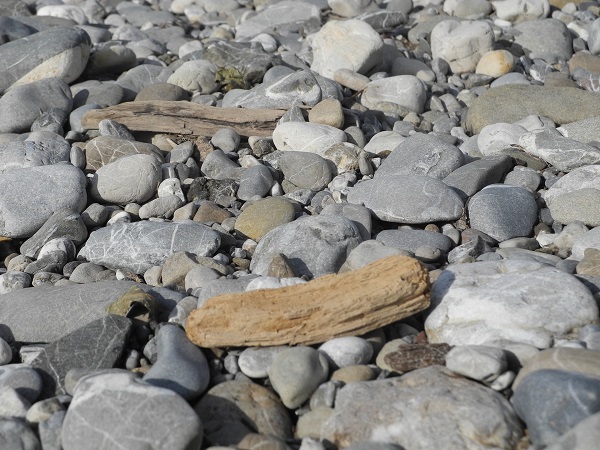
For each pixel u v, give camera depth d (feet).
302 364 2.92
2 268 4.30
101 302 3.53
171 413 2.65
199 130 5.58
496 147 5.19
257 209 4.46
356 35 6.55
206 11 9.17
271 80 6.02
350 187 4.76
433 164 4.86
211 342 3.10
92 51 6.83
